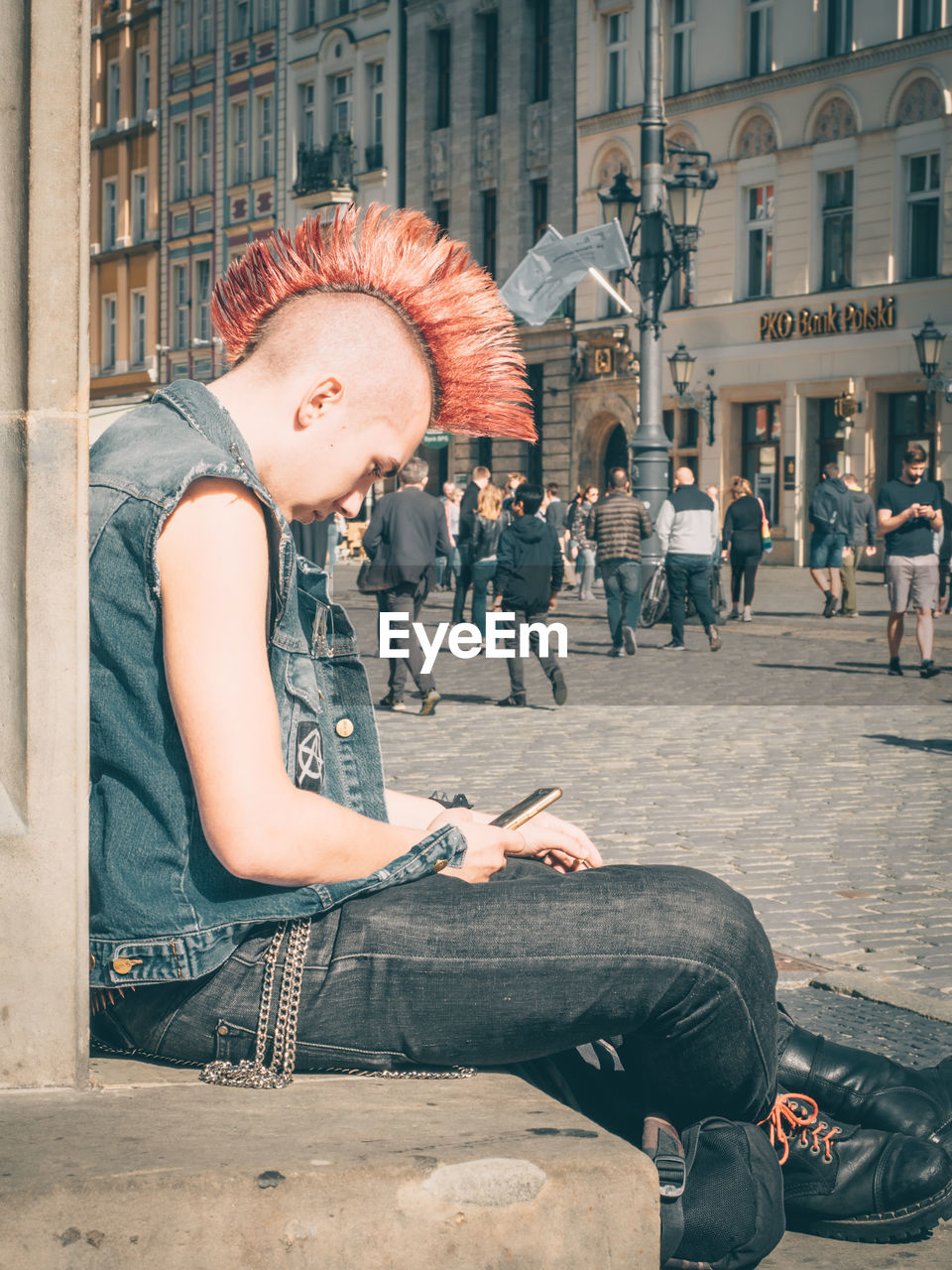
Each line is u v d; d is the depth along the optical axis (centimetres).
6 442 181
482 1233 175
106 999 204
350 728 224
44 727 182
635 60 3703
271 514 194
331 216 213
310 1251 169
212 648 186
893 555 1425
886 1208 243
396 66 4372
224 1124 182
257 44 4803
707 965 204
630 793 815
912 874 616
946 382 3066
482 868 221
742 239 3506
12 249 181
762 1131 232
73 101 179
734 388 3538
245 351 213
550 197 3944
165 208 5188
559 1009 202
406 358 210
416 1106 194
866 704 1226
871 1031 406
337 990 202
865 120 3225
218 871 197
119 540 190
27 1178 162
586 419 3850
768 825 723
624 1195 180
